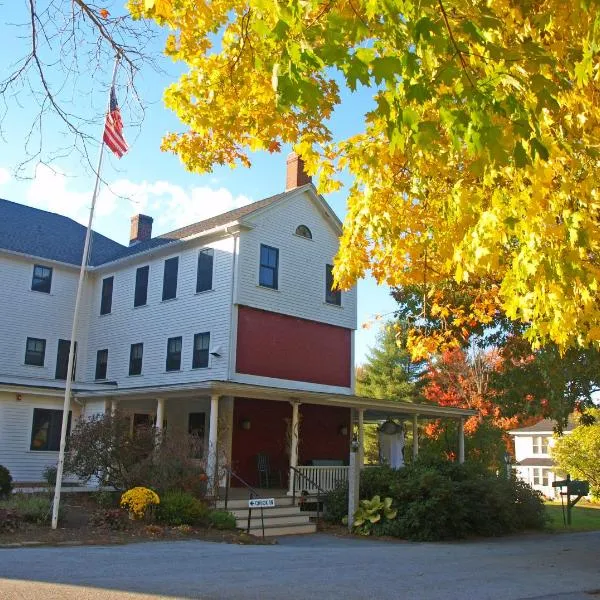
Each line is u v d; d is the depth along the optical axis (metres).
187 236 24.39
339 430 24.91
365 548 13.61
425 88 4.39
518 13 5.75
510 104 4.40
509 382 15.86
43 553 9.91
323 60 4.33
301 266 24.34
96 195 13.83
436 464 18.27
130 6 7.03
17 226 27.98
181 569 9.07
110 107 11.56
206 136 9.07
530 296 7.10
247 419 21.86
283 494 19.25
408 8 4.15
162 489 15.44
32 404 22.67
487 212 6.23
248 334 22.03
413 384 44.22
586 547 15.18
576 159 6.22
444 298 13.83
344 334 25.56
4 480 16.64
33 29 5.94
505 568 11.19
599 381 14.09
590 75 5.94
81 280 13.85
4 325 25.25
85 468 16.78
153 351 24.52
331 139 8.44
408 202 8.25
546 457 45.78
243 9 7.41
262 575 8.98
